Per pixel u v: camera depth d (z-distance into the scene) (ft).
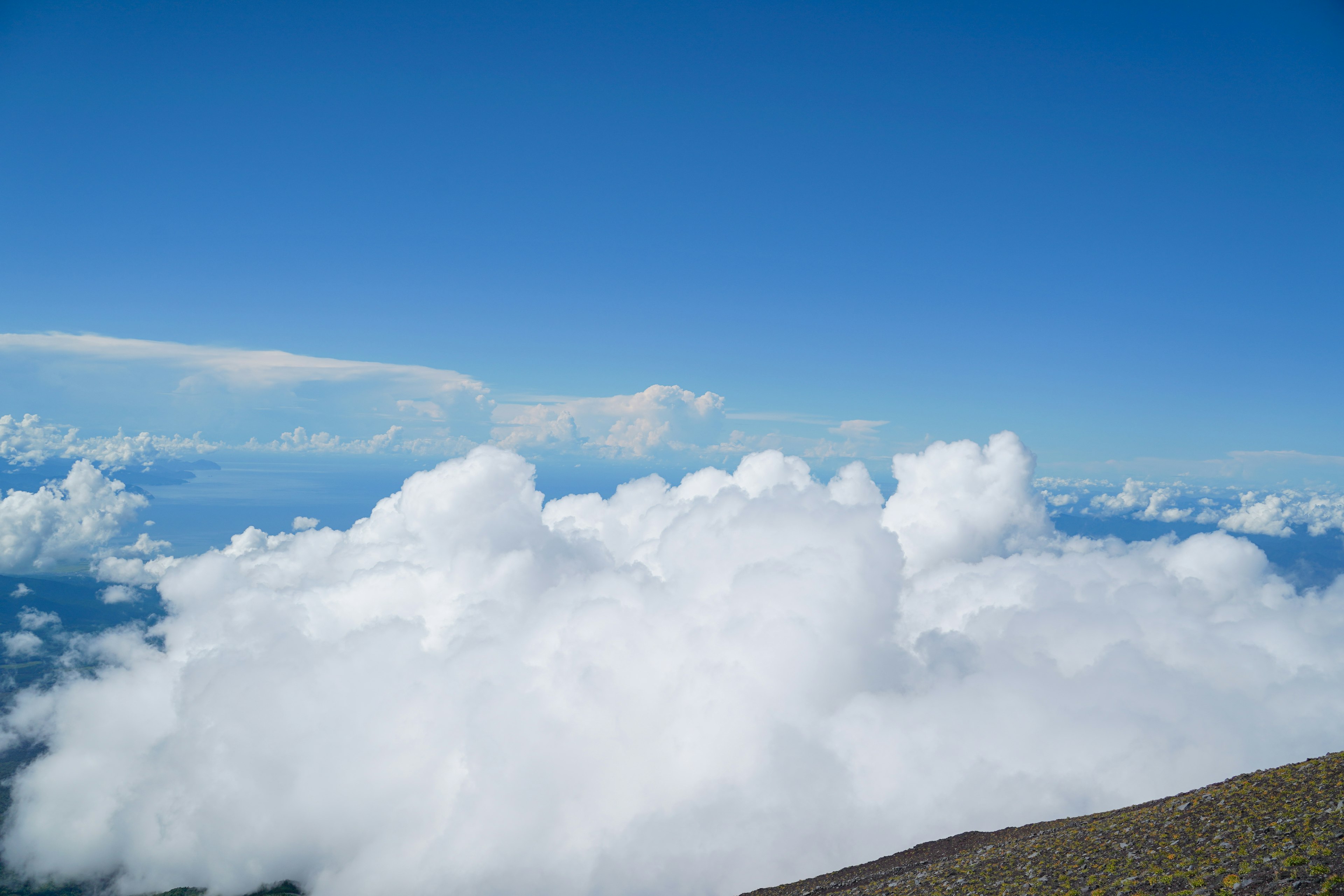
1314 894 71.10
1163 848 105.19
